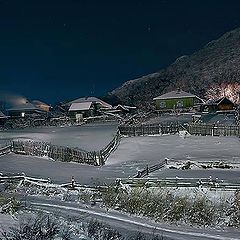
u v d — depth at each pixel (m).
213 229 19.91
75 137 57.00
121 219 20.52
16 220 17.11
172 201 21.94
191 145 44.78
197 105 91.81
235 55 142.25
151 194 22.67
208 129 50.88
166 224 20.36
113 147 44.25
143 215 21.42
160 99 93.50
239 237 18.62
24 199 24.06
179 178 27.33
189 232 19.17
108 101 122.94
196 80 129.12
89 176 31.27
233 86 111.31
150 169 32.00
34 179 28.81
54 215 20.05
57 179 30.19
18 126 83.69
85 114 95.44
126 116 86.50
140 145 46.25
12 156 42.66
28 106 105.19
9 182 29.12
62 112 106.38
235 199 22.19
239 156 37.44
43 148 42.16
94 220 19.83
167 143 46.78
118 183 25.31
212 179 27.05
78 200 23.95
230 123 56.81
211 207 21.41
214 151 40.59
